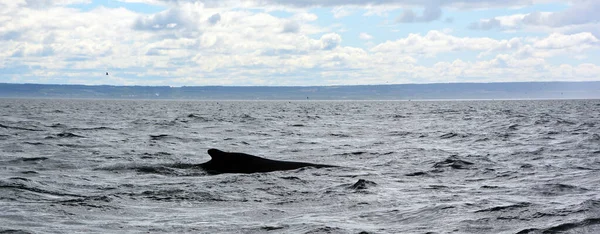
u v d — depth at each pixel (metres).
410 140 48.66
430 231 14.43
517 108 163.12
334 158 34.66
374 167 29.62
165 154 36.16
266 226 15.10
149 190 21.25
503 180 24.86
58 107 156.25
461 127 67.56
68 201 18.34
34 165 29.48
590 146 41.41
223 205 18.55
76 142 43.03
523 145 42.91
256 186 22.25
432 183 23.89
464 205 17.69
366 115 113.00
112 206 17.86
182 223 15.52
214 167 27.09
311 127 68.94
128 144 42.59
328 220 15.91
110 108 157.62
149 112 125.31
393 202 18.95
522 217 15.72
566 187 22.00
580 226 14.54
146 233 14.26
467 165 29.75
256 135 54.72
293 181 23.52
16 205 17.52
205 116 101.19
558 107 171.38
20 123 66.44
